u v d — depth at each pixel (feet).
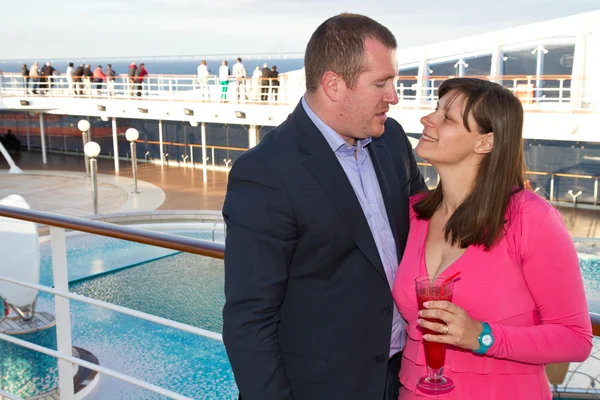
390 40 4.26
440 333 4.09
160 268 29.25
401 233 4.88
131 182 61.52
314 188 4.22
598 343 12.51
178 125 70.03
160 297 25.12
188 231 39.40
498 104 4.23
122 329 20.76
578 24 44.39
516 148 4.29
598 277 29.04
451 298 4.11
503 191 4.25
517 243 4.19
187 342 19.74
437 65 51.52
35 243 18.67
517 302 4.25
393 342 4.95
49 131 80.74
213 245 5.53
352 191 4.34
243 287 4.09
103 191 57.16
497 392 4.36
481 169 4.35
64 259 6.67
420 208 4.83
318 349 4.41
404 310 4.65
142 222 40.47
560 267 4.08
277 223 4.16
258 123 58.75
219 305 24.09
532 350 4.00
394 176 4.94
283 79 61.98
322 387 4.44
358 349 4.42
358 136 4.43
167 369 17.81
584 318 4.08
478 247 4.34
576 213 46.29
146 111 65.16
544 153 48.42
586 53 44.37
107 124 76.33
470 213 4.28
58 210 49.11
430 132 4.48
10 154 81.00
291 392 4.18
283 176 4.18
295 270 4.38
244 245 4.14
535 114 43.73
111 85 70.69
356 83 4.19
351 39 4.16
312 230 4.23
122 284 26.91
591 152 46.65
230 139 66.64
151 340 19.86
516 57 47.83
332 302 4.37
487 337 4.00
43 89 73.31
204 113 61.26
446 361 4.44
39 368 16.49
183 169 69.10
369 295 4.41
